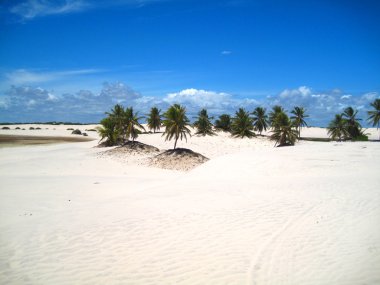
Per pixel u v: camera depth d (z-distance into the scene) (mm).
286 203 12062
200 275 6840
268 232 9141
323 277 6555
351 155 24422
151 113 74750
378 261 7062
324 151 26688
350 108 74375
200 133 73688
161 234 9164
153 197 14000
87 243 8656
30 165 31797
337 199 12383
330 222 9773
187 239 8773
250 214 10805
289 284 6363
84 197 16625
